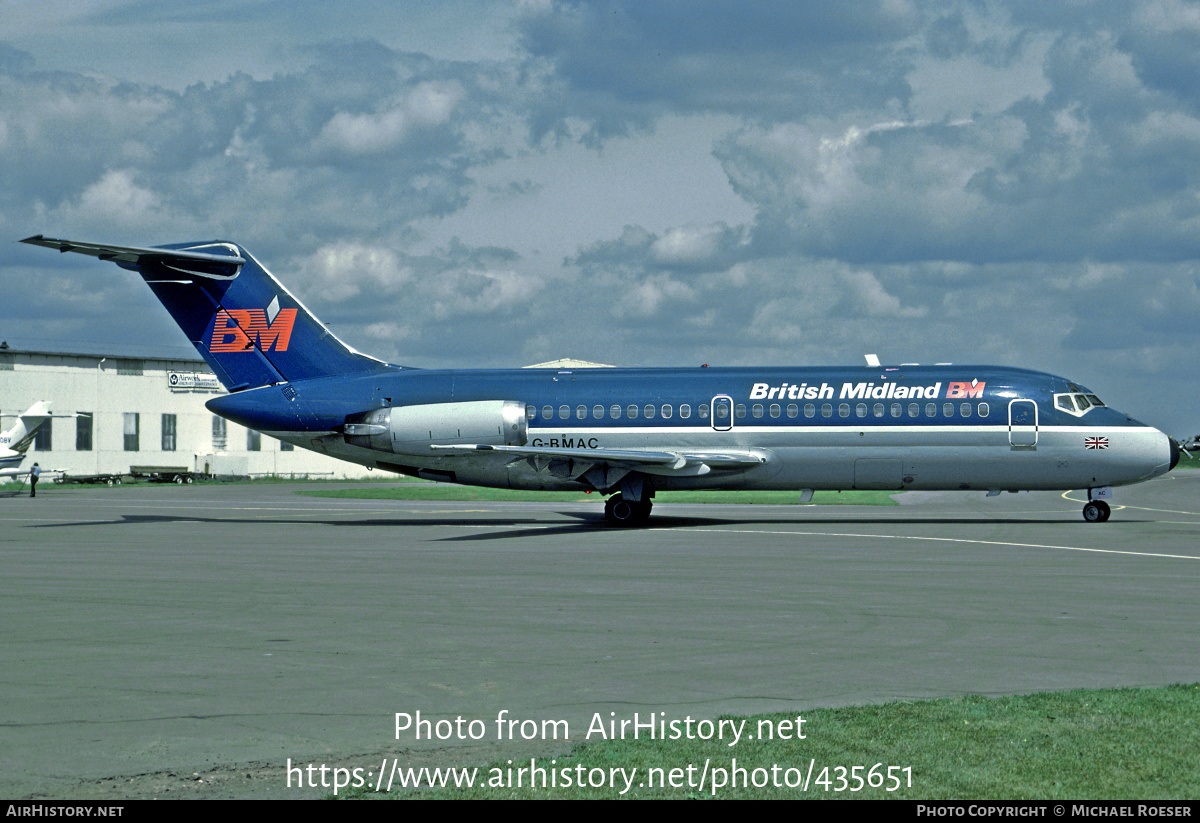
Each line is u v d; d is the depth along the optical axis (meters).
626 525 42.31
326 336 45.19
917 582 23.86
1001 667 14.89
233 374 45.28
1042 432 40.75
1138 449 40.53
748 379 42.66
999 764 10.26
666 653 16.03
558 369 44.34
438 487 91.94
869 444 41.44
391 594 22.52
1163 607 20.14
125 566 28.34
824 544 33.12
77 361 112.38
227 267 45.00
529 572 26.31
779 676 14.42
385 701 13.16
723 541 34.44
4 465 80.50
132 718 12.38
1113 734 11.19
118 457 115.31
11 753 11.02
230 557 30.66
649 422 42.50
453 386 44.03
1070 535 35.97
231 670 14.95
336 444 44.41
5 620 19.31
